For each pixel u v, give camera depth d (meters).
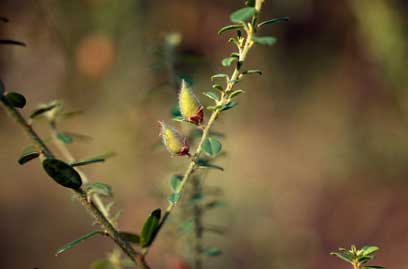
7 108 1.88
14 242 7.34
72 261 7.09
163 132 2.03
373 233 7.45
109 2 6.20
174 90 3.04
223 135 2.58
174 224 3.00
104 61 6.35
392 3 6.10
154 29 6.63
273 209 7.49
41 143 1.90
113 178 7.24
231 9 7.31
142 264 2.00
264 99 7.95
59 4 5.94
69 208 7.66
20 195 7.93
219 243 6.08
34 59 6.11
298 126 8.13
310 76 7.61
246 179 7.76
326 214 7.70
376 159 7.70
